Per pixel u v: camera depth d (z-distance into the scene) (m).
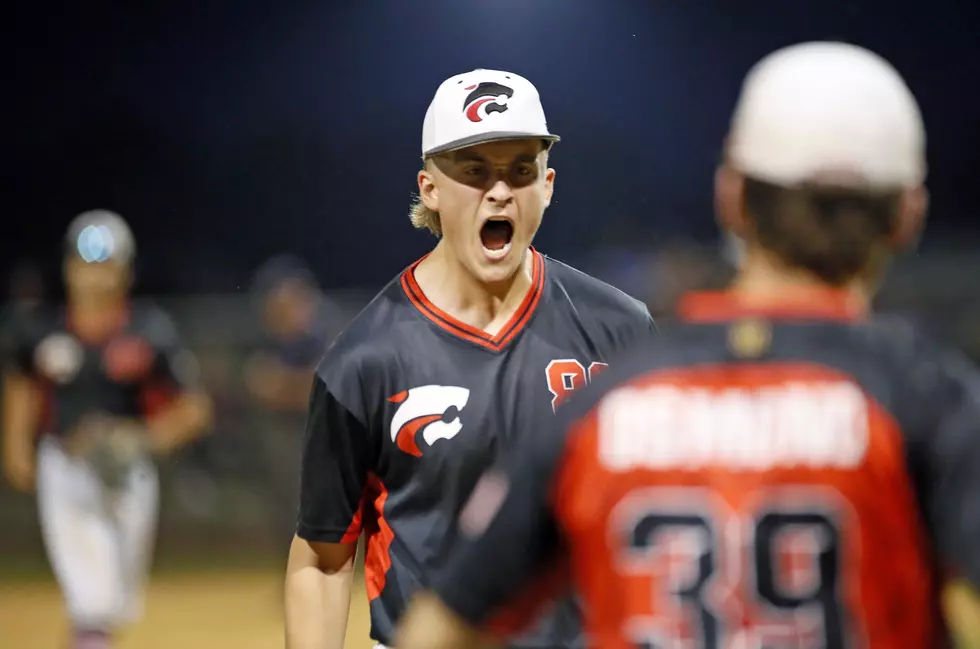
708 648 5.98
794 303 6.32
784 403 6.15
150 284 67.12
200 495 42.44
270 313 35.84
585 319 11.58
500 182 11.03
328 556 11.17
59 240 69.69
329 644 11.04
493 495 6.48
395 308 11.40
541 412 11.16
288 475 42.59
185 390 21.95
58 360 21.09
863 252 6.25
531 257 11.77
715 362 6.27
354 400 10.99
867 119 6.11
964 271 43.00
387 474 11.14
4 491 41.56
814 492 6.03
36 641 27.75
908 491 6.07
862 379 6.17
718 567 6.01
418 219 12.19
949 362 6.32
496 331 11.32
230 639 27.88
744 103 6.38
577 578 6.30
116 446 21.08
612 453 6.21
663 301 43.31
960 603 22.28
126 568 21.30
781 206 6.17
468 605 6.39
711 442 6.13
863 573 5.98
